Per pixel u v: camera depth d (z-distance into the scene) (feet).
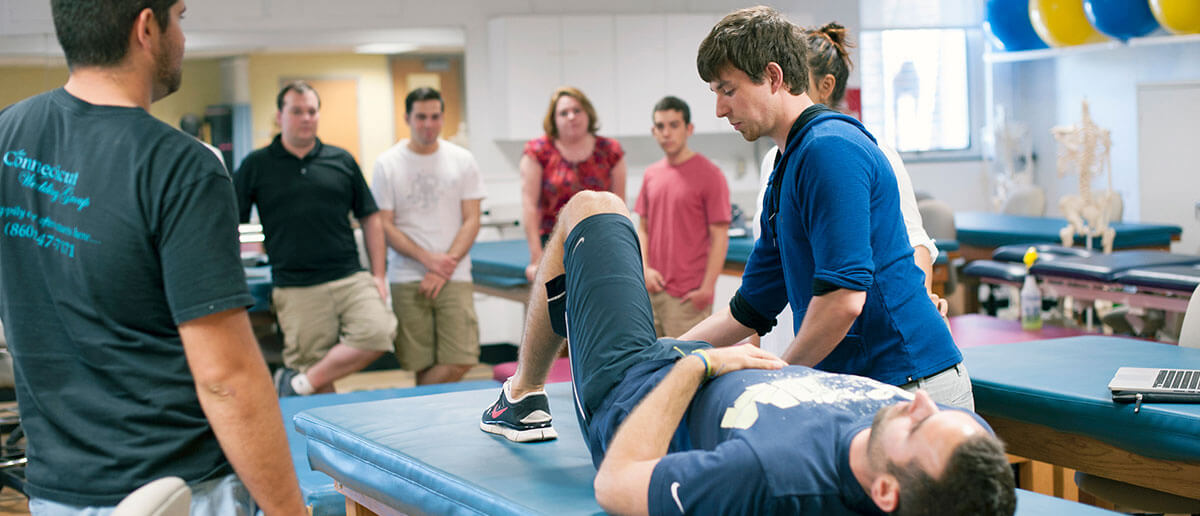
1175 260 16.62
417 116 17.04
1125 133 29.04
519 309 25.73
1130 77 28.76
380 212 17.19
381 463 7.48
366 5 24.81
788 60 6.71
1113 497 8.76
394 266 17.47
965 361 9.18
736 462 5.19
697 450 5.60
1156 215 28.30
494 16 26.08
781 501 5.14
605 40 26.11
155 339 5.38
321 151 16.30
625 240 6.81
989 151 31.45
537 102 25.75
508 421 7.64
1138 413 7.41
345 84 24.75
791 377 5.79
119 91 5.36
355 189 16.65
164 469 5.43
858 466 5.00
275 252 16.22
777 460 5.16
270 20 23.98
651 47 26.45
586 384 6.46
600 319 6.51
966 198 31.65
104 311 5.28
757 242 7.63
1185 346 10.03
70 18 5.27
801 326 6.66
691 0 27.86
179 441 5.44
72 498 5.41
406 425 8.11
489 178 26.40
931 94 31.30
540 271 7.24
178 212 5.17
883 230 6.71
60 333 5.38
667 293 16.17
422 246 17.33
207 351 5.24
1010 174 29.89
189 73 23.53
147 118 5.29
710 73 6.85
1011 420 8.48
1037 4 25.04
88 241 5.21
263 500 5.54
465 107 26.09
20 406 5.60
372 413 8.54
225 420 5.34
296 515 5.65
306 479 9.38
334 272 16.33
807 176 6.57
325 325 16.29
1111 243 20.15
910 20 30.17
